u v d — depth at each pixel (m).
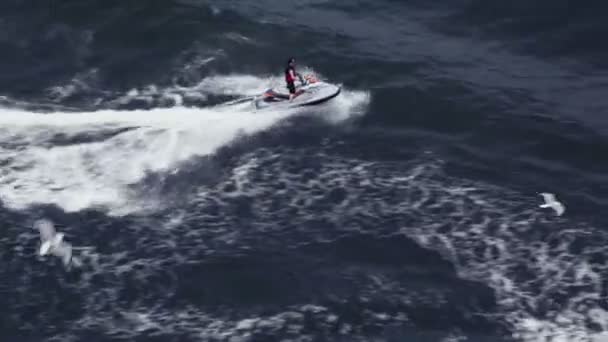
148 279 45.09
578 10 68.44
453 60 63.69
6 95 58.25
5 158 52.75
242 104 57.62
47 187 50.88
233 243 47.38
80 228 48.16
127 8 67.00
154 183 51.34
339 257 46.50
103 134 54.81
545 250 46.62
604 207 49.84
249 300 43.97
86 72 61.09
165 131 55.16
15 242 47.06
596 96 59.94
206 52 63.12
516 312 43.06
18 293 44.16
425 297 44.03
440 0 70.88
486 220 48.75
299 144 54.66
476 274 45.28
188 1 68.56
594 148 54.75
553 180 52.12
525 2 69.62
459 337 41.81
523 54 64.88
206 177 51.88
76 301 43.78
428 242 47.34
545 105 58.88
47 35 64.69
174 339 41.69
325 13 69.44
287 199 50.44
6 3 68.00
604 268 45.41
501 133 56.09
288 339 41.75
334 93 57.19
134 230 48.12
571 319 42.56
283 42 64.69
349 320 42.81
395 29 67.62
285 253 46.72
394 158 53.72
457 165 53.16
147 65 61.88
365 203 50.12
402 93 59.47
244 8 68.81
